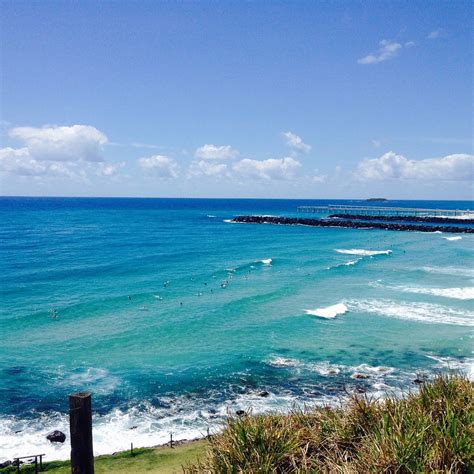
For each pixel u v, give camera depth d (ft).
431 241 265.75
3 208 609.01
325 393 67.51
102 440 55.26
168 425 59.00
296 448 21.88
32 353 82.28
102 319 103.09
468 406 22.71
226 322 101.65
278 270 166.09
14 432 56.70
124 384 70.54
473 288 134.51
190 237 276.62
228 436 23.31
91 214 499.10
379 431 20.57
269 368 76.89
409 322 100.94
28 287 132.57
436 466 18.06
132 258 188.24
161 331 95.25
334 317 104.68
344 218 448.24
